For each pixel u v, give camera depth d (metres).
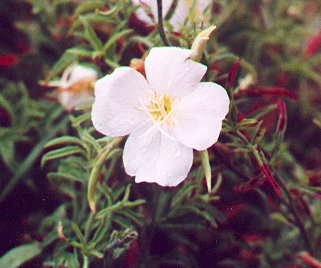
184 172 0.16
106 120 0.16
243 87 0.20
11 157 0.22
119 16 0.21
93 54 0.20
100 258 0.19
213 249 0.21
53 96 0.23
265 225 0.22
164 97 0.17
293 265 0.21
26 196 0.22
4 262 0.20
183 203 0.20
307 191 0.20
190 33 0.18
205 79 0.19
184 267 0.20
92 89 0.21
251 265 0.22
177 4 0.21
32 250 0.21
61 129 0.22
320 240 0.21
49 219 0.21
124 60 0.21
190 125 0.16
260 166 0.18
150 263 0.20
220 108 0.16
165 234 0.20
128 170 0.17
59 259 0.19
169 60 0.16
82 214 0.20
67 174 0.20
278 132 0.19
